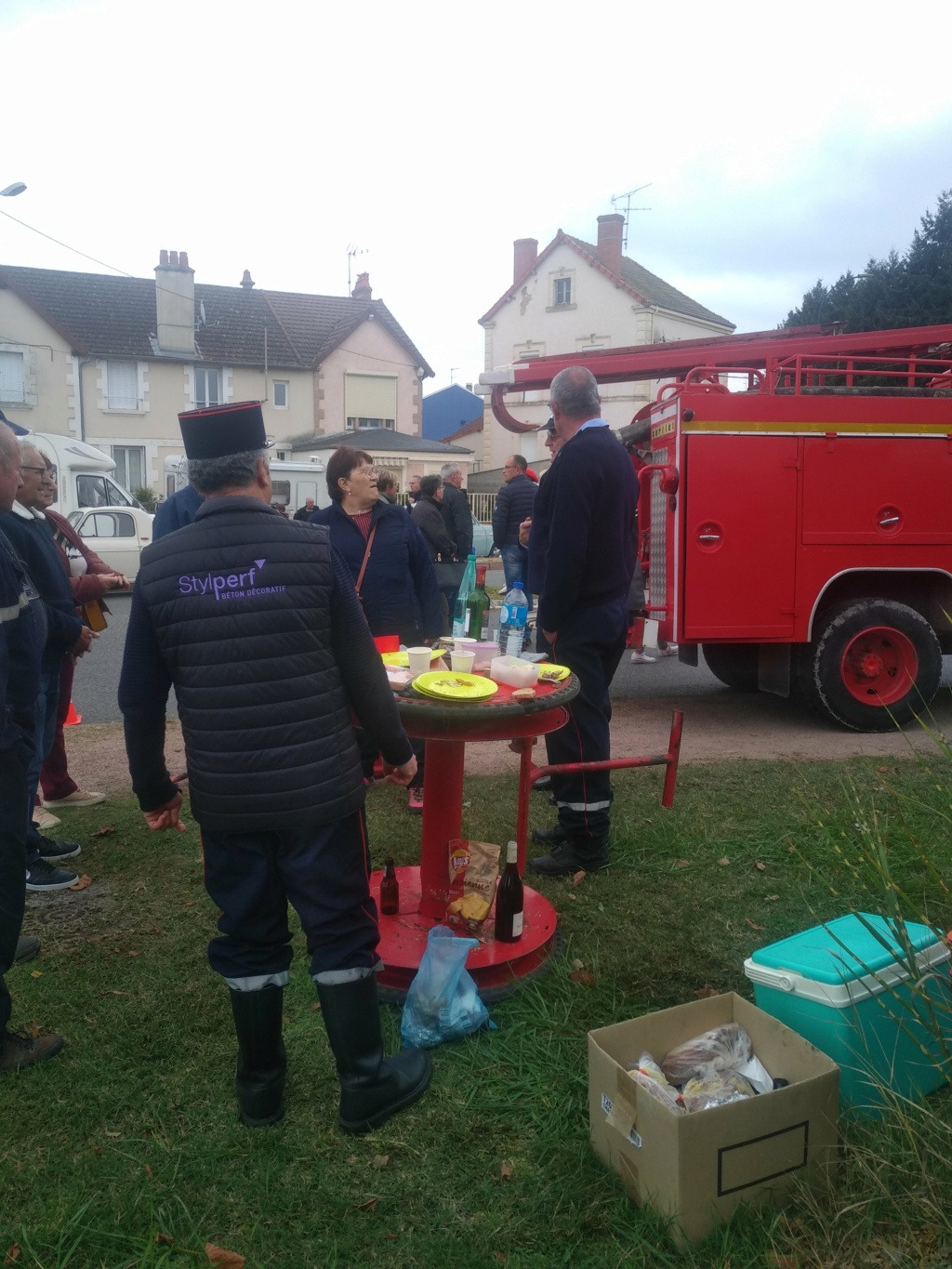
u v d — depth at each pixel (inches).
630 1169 87.0
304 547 92.9
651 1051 97.9
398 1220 86.4
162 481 1325.0
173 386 1325.0
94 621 188.9
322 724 92.0
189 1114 101.0
